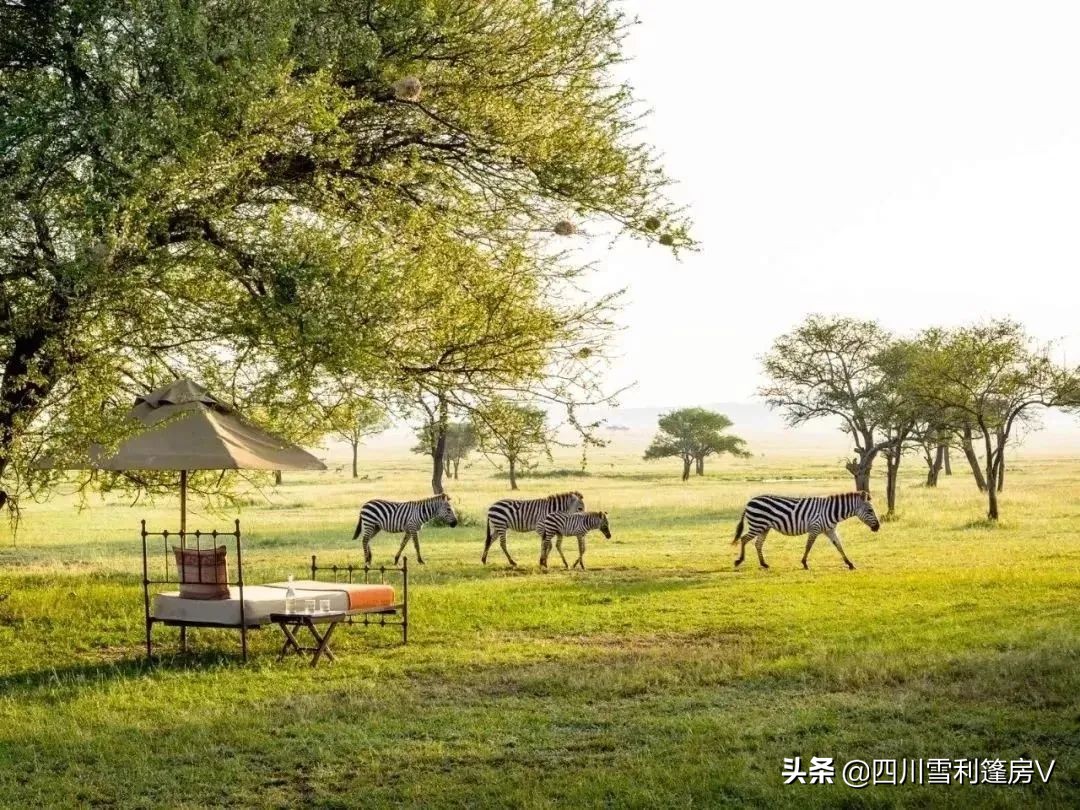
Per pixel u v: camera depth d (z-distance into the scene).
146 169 12.11
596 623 15.02
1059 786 7.23
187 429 12.92
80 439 12.94
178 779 8.02
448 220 15.58
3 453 13.45
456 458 96.06
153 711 10.05
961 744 8.24
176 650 13.34
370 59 13.86
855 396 53.09
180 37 12.56
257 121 12.73
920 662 11.10
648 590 18.92
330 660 12.23
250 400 14.48
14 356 13.77
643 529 36.78
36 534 37.19
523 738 8.81
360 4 14.20
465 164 16.06
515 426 15.59
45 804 7.43
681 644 13.20
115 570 24.91
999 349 38.12
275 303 13.04
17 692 11.05
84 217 12.02
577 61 15.66
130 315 13.61
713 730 8.83
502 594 18.30
